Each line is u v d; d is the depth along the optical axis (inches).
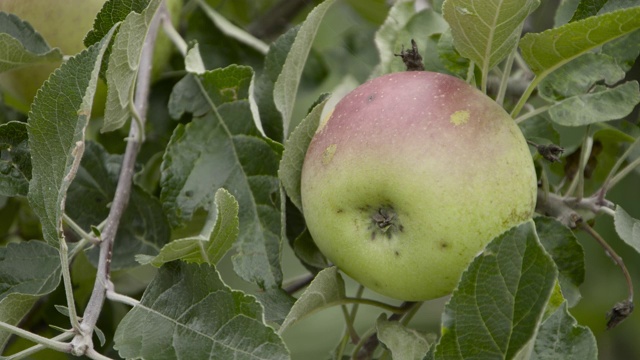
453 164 26.9
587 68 29.2
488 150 27.0
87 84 26.8
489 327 25.9
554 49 27.9
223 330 26.7
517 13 27.5
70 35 31.2
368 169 27.1
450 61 29.9
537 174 30.7
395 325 28.4
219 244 27.5
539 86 29.2
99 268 28.2
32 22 31.1
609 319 29.4
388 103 27.4
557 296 27.1
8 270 28.9
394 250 27.3
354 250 27.6
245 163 30.5
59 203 26.7
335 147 27.5
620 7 29.2
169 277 27.2
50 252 29.0
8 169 28.5
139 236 31.1
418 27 31.0
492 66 28.3
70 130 26.9
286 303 28.8
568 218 29.5
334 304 28.5
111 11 28.5
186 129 30.7
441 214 26.8
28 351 26.8
